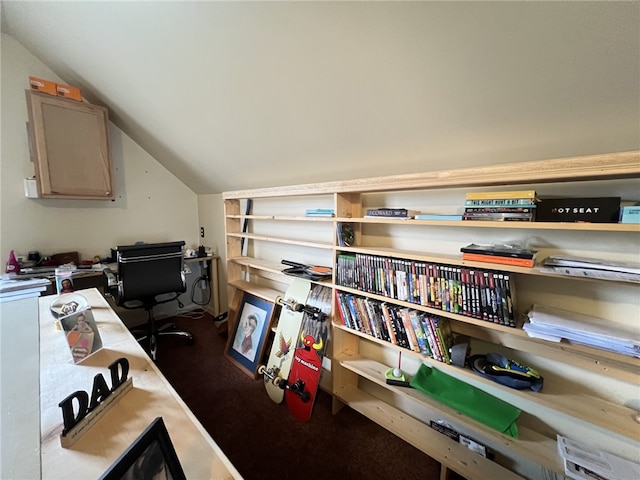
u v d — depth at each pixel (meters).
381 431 1.66
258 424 1.70
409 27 0.89
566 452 1.05
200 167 2.72
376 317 1.50
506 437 1.15
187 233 3.52
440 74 0.98
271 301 2.27
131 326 3.12
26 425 0.74
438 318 1.30
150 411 0.81
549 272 0.93
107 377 0.97
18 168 2.39
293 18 1.03
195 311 3.53
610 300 1.02
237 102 1.62
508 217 1.05
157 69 1.68
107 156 2.54
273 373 1.92
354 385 1.89
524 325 1.03
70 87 2.33
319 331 1.75
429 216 1.26
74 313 1.09
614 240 1.01
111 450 0.67
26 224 2.46
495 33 0.80
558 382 1.15
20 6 1.75
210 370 2.28
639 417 0.96
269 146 1.88
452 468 1.28
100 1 1.37
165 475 0.54
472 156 1.24
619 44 0.71
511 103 0.97
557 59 0.80
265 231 2.64
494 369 1.15
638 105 0.81
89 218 2.79
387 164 1.53
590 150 0.98
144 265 2.35
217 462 0.65
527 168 0.93
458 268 1.18
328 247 1.74
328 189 1.62
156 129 2.43
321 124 1.47
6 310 1.53
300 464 1.44
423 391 1.40
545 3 0.70
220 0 1.08
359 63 1.08
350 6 0.91
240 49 1.27
